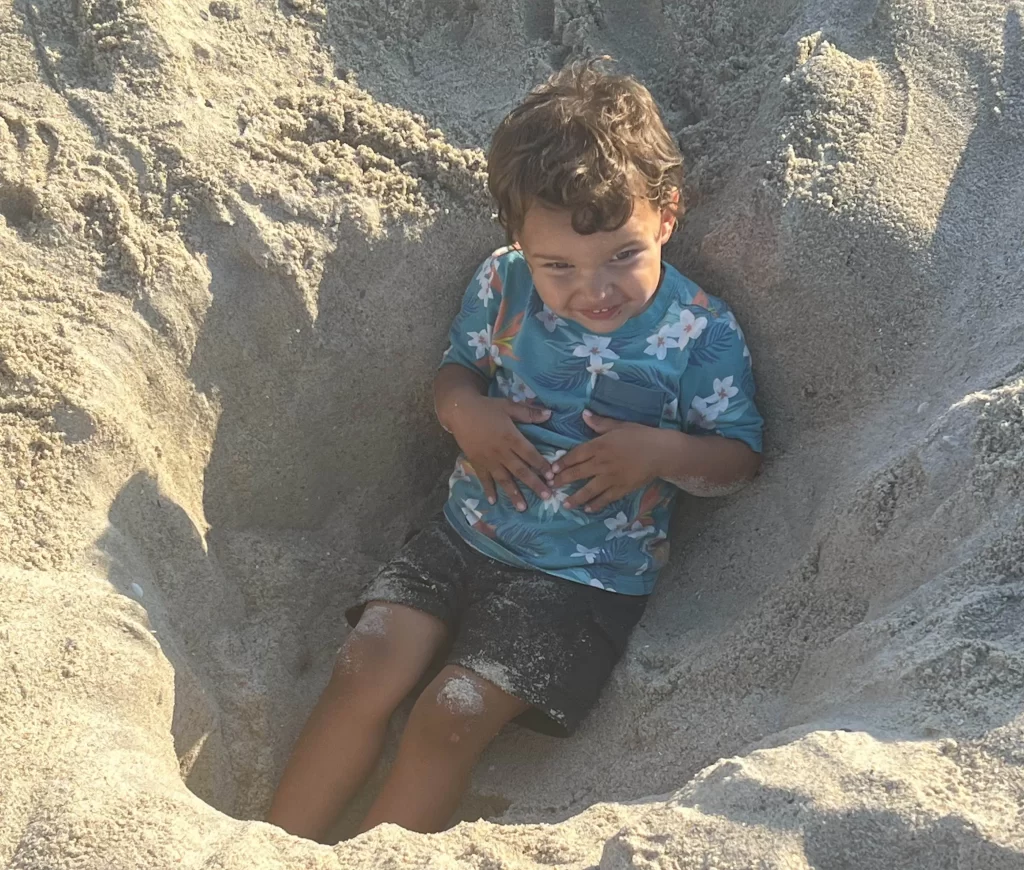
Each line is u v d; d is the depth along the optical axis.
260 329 2.35
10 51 2.40
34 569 1.88
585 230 1.93
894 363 2.17
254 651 2.21
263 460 2.40
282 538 2.45
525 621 2.09
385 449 2.58
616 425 2.21
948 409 1.94
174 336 2.25
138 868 1.41
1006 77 2.32
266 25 2.59
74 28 2.45
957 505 1.81
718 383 2.23
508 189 1.99
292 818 1.97
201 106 2.42
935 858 1.29
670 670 2.07
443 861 1.43
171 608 2.10
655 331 2.21
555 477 2.20
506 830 1.51
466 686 2.01
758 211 2.29
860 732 1.50
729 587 2.20
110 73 2.41
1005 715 1.46
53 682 1.69
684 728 1.97
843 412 2.21
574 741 2.10
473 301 2.37
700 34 2.62
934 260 2.18
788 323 2.27
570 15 2.68
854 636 1.79
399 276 2.46
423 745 1.99
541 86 2.31
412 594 2.16
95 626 1.80
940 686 1.55
